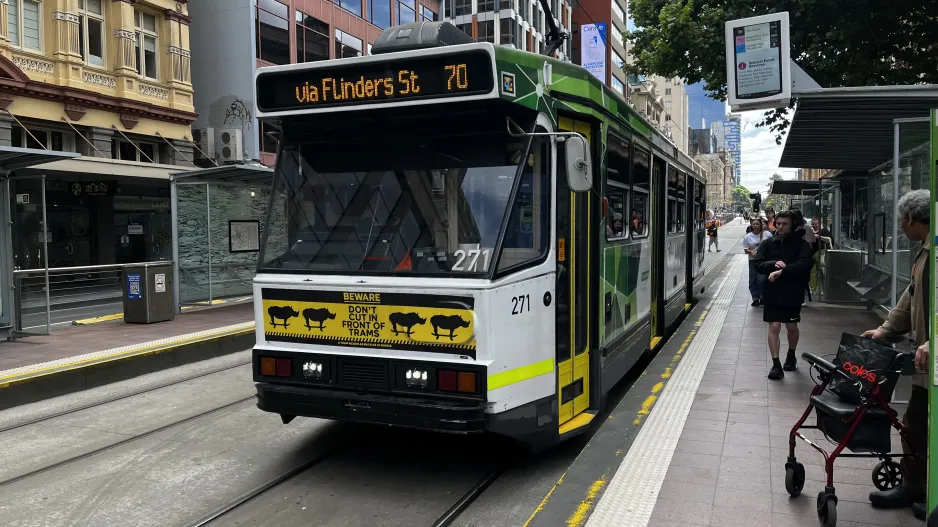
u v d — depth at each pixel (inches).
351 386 192.4
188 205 529.7
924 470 159.3
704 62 585.9
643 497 171.8
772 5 542.6
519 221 189.8
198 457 228.2
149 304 464.8
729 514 161.6
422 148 196.2
